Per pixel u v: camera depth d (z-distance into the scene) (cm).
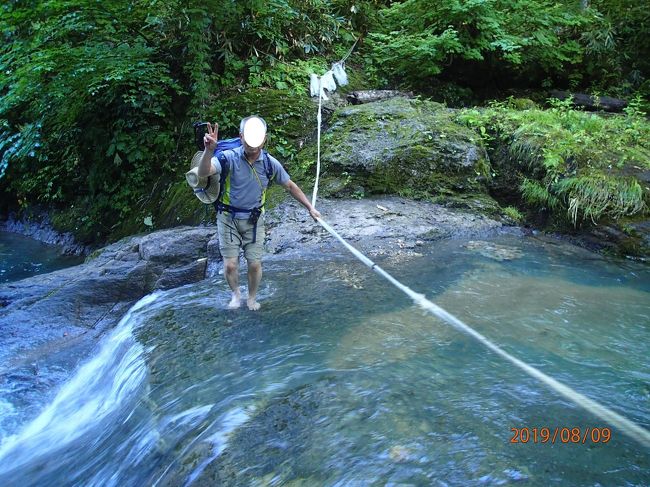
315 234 589
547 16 985
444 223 625
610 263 535
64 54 770
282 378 307
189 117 860
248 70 919
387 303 417
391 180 702
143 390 330
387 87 1009
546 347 338
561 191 642
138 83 836
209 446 250
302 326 381
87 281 568
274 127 821
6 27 771
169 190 820
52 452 331
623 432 241
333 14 1085
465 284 457
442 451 227
